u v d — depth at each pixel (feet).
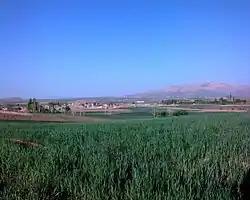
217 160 55.88
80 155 59.98
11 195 40.45
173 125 142.00
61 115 308.40
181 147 67.31
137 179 41.29
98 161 50.96
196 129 116.98
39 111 341.41
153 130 120.16
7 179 47.91
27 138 104.42
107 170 46.29
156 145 71.31
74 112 375.66
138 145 72.23
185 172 46.88
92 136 102.01
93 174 44.55
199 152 62.34
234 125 133.39
